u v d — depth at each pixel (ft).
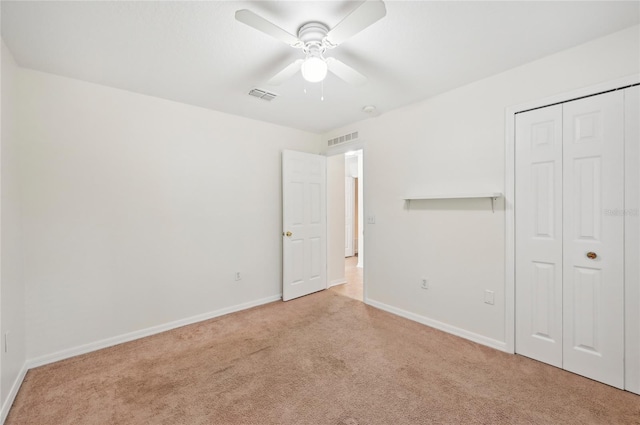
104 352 7.66
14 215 6.36
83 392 5.97
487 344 7.85
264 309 10.87
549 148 6.76
